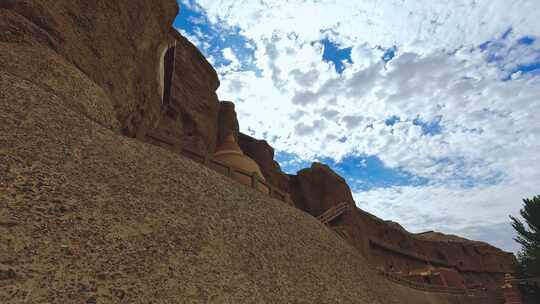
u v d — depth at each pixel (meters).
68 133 9.05
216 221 10.50
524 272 40.00
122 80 17.89
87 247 6.16
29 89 9.35
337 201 49.22
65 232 6.15
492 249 71.50
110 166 9.18
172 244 7.89
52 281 5.08
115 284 5.75
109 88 16.45
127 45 18.73
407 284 31.05
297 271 11.23
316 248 14.43
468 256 66.25
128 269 6.27
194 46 46.25
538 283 37.72
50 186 6.96
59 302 4.82
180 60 42.41
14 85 9.01
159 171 10.89
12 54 10.23
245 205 13.40
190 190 11.17
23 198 6.23
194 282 7.11
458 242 67.19
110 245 6.58
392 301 16.64
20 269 4.92
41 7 12.68
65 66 11.81
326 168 53.78
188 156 15.98
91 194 7.62
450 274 41.38
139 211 8.25
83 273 5.57
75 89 11.48
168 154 12.52
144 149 11.52
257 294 8.30
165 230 8.23
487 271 65.81
